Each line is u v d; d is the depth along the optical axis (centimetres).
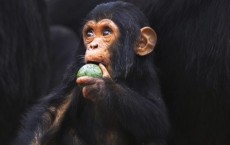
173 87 1242
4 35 1565
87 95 1057
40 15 1709
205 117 1231
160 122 1102
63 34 2320
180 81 1233
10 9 1588
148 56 1158
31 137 1130
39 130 1129
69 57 2242
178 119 1253
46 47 1730
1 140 1570
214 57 1200
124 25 1130
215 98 1212
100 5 1155
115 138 1124
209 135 1244
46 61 1706
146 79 1141
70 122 1145
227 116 1223
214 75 1203
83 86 1052
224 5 1208
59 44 2300
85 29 1126
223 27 1201
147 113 1089
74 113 1140
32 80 1627
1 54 1554
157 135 1102
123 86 1096
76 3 2278
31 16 1642
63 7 2330
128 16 1141
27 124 1160
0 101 1552
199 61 1211
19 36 1598
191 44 1218
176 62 1233
